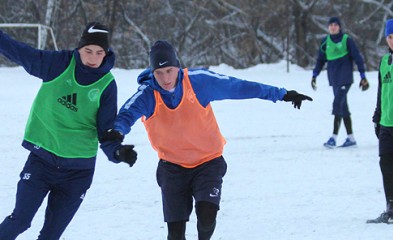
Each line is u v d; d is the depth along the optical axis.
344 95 30.92
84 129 14.08
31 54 13.56
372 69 104.50
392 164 18.72
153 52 13.78
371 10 106.44
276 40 104.81
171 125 14.28
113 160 13.38
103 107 13.93
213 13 104.25
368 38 106.44
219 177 14.75
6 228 13.75
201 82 14.20
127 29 103.31
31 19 101.50
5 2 101.56
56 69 13.69
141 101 13.97
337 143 32.41
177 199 14.80
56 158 13.99
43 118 13.94
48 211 14.54
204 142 14.62
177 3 104.25
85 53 13.48
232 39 104.75
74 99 13.77
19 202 13.87
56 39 97.81
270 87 14.49
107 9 99.50
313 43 107.00
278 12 100.88
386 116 18.53
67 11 99.31
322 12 105.75
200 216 14.22
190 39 105.50
